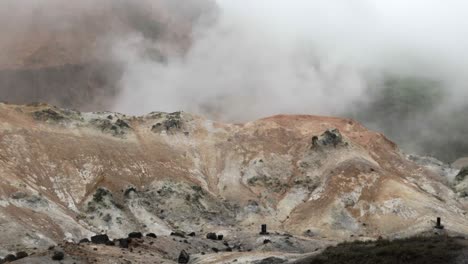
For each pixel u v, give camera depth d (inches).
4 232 5890.8
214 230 7268.7
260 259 3612.2
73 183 7839.6
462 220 7573.8
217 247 4849.9
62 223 6624.0
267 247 5369.1
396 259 2554.1
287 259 3494.1
